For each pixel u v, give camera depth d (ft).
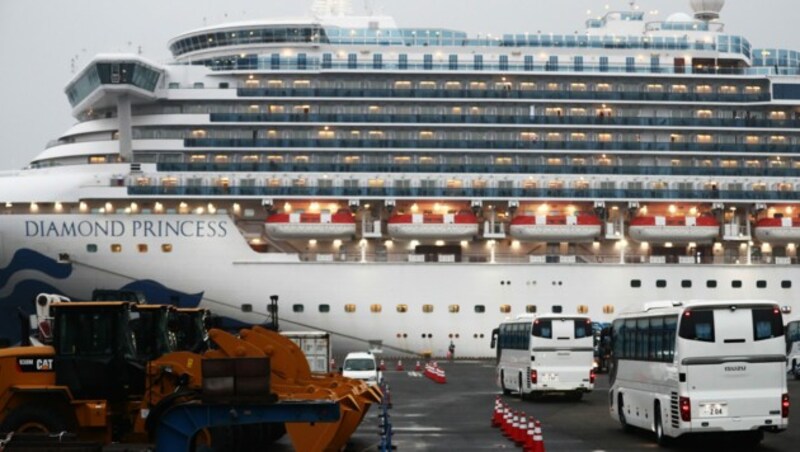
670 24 263.70
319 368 172.14
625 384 116.98
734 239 254.06
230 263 235.81
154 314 99.45
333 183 241.96
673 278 249.14
